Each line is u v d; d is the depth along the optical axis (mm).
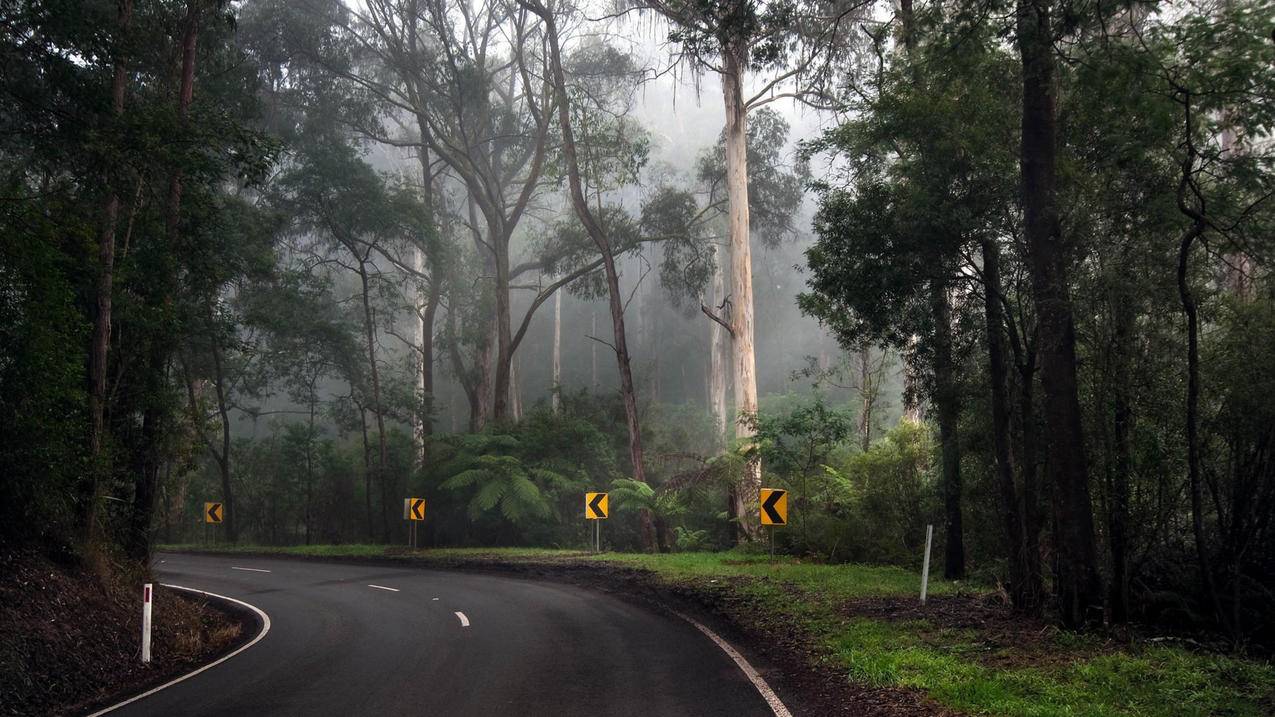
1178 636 10258
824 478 25266
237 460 43750
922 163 12211
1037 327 11320
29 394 11070
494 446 33844
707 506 29812
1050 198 10594
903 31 14234
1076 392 10578
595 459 33656
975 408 15273
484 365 44344
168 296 16219
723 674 9367
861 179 14469
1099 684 7820
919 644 10117
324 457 40281
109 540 14953
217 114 13867
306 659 11242
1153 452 10656
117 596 13211
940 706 7336
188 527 44531
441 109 40531
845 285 13078
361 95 38844
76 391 11922
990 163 11648
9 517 11961
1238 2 9641
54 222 12422
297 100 37344
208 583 22172
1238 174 9969
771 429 25641
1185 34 9820
